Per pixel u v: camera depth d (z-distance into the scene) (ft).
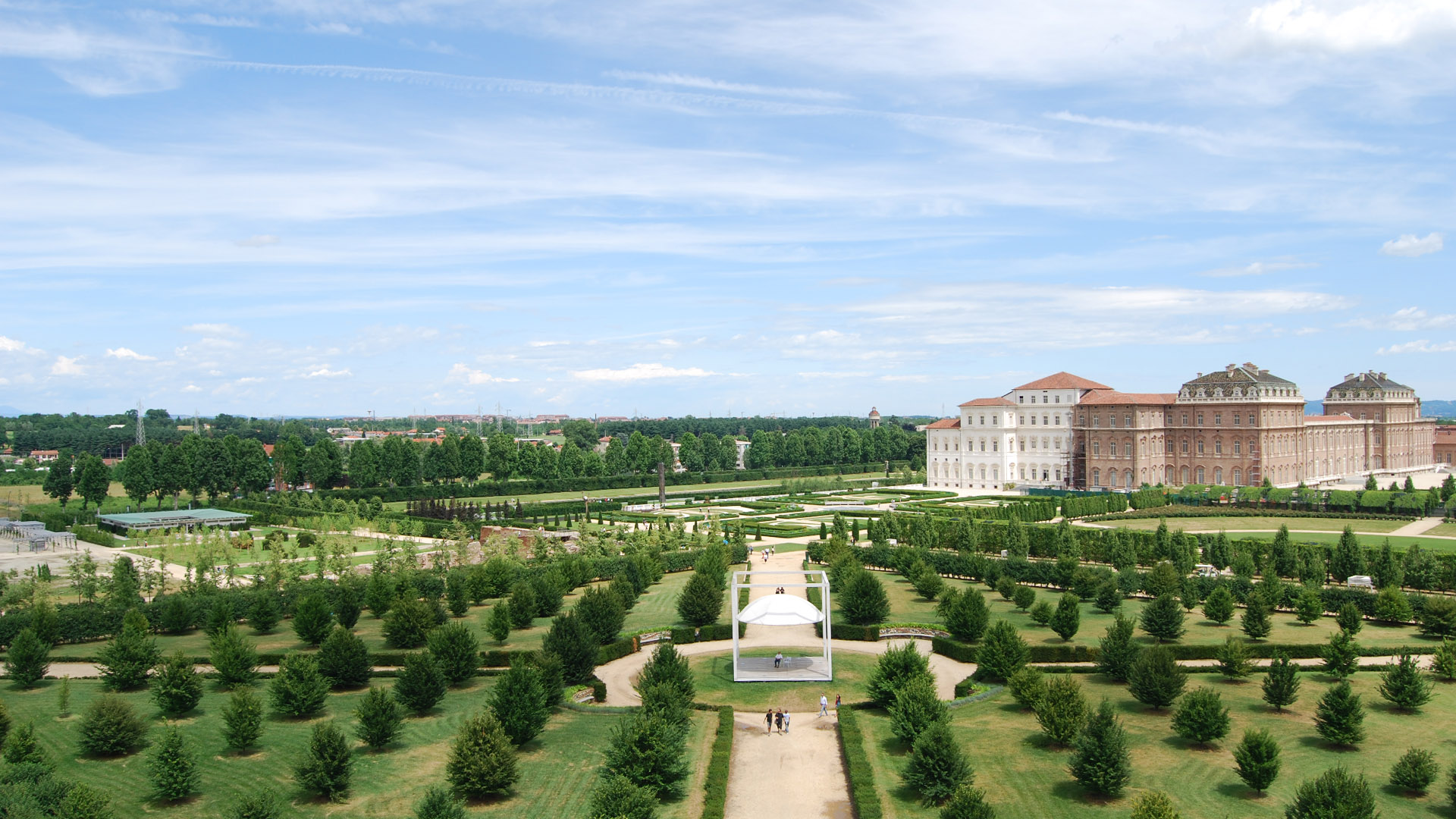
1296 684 188.24
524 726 172.86
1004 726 185.57
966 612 250.37
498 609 252.01
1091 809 146.41
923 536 405.18
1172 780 156.15
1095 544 380.78
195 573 372.58
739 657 250.98
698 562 332.39
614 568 350.84
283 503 617.62
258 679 220.23
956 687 217.36
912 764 156.87
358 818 146.00
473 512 586.45
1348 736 167.73
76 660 240.94
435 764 167.22
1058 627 247.29
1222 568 358.84
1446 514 484.33
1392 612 266.16
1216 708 168.45
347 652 210.59
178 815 146.30
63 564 427.33
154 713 192.03
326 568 361.51
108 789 155.12
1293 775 157.48
